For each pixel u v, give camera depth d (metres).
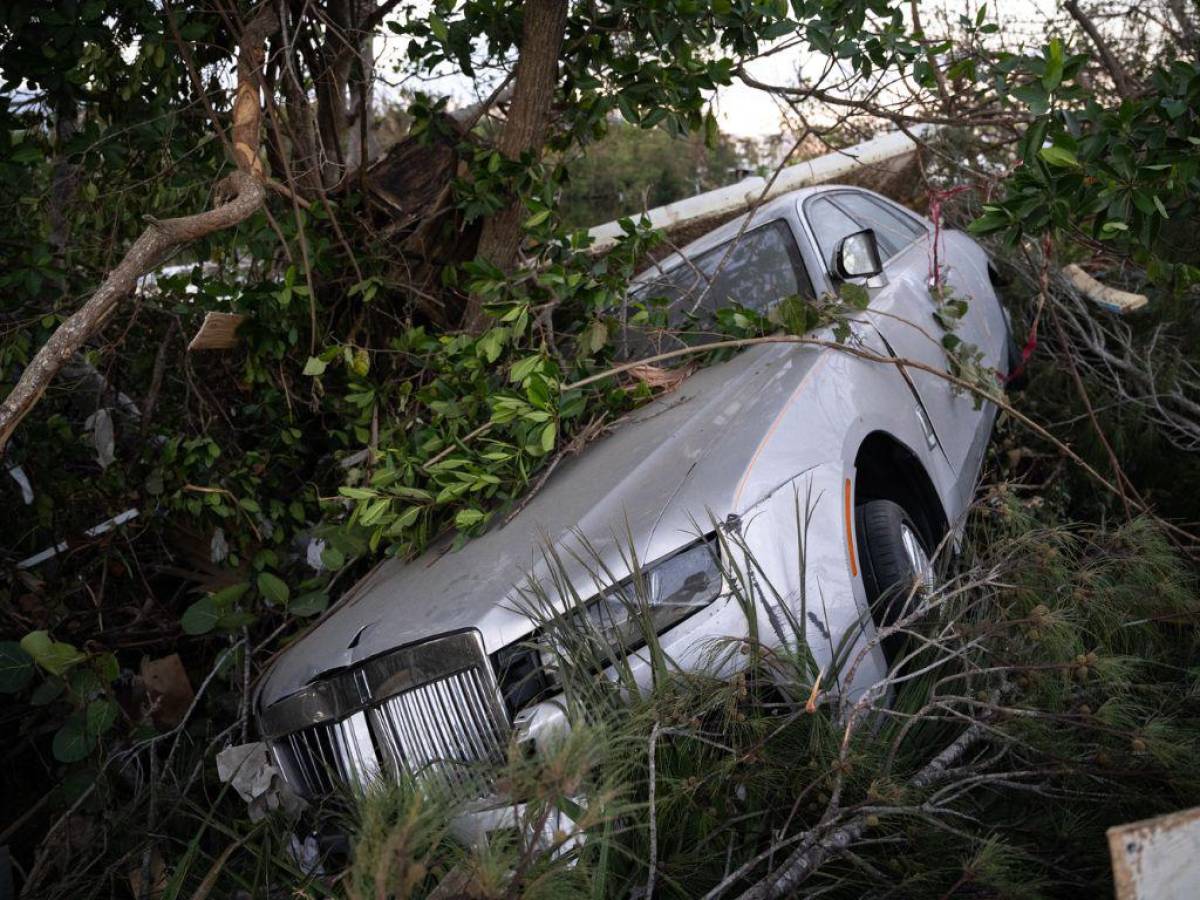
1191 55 6.07
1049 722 2.36
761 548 2.51
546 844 1.97
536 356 3.18
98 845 2.90
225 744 3.34
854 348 3.27
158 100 3.83
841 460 2.81
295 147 4.09
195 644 3.91
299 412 4.26
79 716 3.03
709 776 2.23
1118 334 4.98
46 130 4.18
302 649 2.95
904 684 2.65
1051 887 2.12
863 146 6.60
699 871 2.16
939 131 5.95
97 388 4.23
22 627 3.61
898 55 3.84
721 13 3.71
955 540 3.10
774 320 3.38
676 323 4.07
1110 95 4.95
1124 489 3.88
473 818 2.23
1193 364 4.69
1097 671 2.33
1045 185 2.75
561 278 3.52
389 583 3.06
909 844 2.13
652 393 3.52
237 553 3.99
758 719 2.29
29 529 3.95
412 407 3.82
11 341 3.76
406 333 3.75
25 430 3.77
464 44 4.21
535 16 3.95
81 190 4.05
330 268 3.94
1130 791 2.18
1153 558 2.79
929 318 4.07
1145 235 2.72
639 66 3.97
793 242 4.09
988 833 2.22
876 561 2.86
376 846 1.54
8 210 4.04
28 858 3.11
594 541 2.58
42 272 3.72
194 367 4.30
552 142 4.48
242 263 5.12
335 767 2.66
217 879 2.72
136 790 3.07
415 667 2.52
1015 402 4.66
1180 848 1.44
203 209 3.93
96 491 3.99
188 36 3.64
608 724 2.06
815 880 2.16
